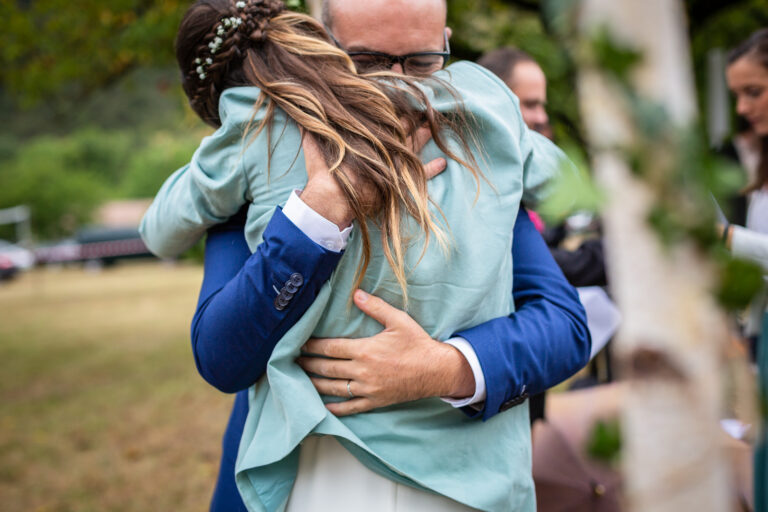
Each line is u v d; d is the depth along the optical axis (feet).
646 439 1.86
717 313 1.80
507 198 4.10
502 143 4.14
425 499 4.06
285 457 4.17
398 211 3.82
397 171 3.84
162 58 22.17
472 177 4.07
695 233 1.70
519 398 4.09
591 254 6.93
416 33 4.35
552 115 7.96
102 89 26.30
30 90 25.71
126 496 13.25
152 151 168.04
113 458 15.64
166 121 167.84
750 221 7.32
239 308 3.83
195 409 19.99
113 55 23.94
